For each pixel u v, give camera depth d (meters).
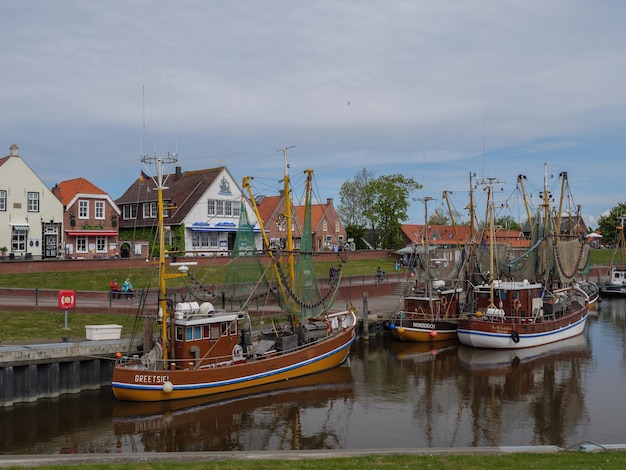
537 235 43.56
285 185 32.81
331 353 32.72
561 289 45.72
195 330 26.34
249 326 29.17
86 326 28.86
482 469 13.45
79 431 22.12
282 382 29.59
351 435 22.09
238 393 27.42
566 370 32.94
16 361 24.39
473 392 28.45
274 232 77.38
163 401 24.95
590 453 15.06
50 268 46.16
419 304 42.38
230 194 68.94
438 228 90.94
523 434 22.30
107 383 27.20
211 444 20.97
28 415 23.73
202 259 57.66
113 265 49.78
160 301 26.28
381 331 43.88
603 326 48.84
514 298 39.59
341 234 90.19
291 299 31.22
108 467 13.41
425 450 15.27
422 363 35.00
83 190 61.22
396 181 92.81
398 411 25.33
